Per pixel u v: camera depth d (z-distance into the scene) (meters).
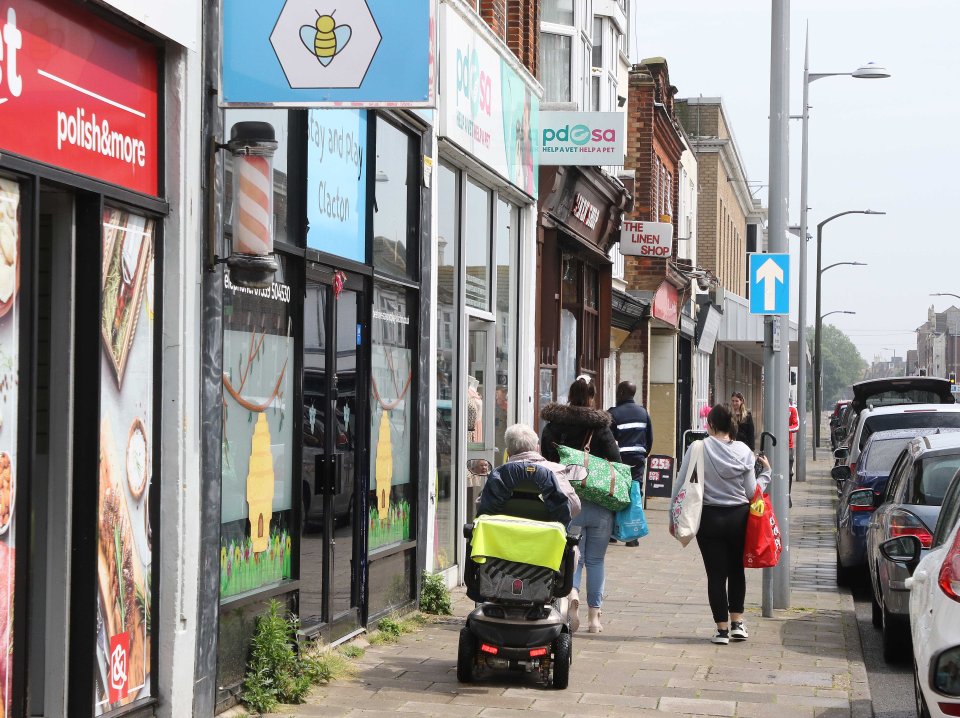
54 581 7.71
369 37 8.59
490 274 18.34
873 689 11.12
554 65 25.23
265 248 8.65
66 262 7.68
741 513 12.89
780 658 12.19
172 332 8.55
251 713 9.30
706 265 58.22
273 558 10.16
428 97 8.54
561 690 10.55
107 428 7.88
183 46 8.52
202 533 8.80
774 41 15.99
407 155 13.81
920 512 12.70
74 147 7.49
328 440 11.27
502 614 10.59
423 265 14.08
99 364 7.73
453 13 15.03
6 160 6.73
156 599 8.49
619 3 30.47
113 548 7.93
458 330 16.34
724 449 12.95
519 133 18.75
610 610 15.14
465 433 16.38
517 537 10.50
